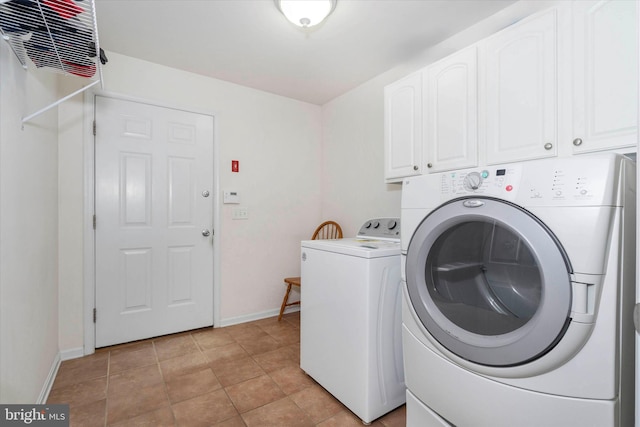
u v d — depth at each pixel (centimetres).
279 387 174
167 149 243
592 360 78
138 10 175
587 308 78
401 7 173
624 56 107
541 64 129
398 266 153
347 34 200
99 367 193
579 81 118
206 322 261
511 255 96
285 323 278
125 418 146
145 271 234
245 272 281
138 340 232
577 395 80
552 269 82
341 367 157
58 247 199
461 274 110
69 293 205
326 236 316
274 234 297
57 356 194
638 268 58
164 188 241
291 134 309
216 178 264
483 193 99
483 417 97
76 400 159
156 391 168
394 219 224
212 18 183
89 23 107
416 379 121
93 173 214
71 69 142
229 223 272
